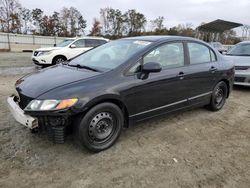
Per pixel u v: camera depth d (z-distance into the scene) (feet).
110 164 9.82
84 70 11.55
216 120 15.15
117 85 10.56
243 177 9.31
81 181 8.72
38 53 36.11
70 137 11.57
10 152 10.31
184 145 11.64
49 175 8.98
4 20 146.82
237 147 11.69
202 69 14.56
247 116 16.19
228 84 17.10
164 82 12.32
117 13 176.04
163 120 14.69
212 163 10.18
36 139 11.46
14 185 8.39
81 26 182.50
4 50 87.66
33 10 163.32
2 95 18.60
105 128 10.67
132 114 11.48
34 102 9.33
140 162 10.03
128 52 12.12
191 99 14.35
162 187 8.55
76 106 9.32
